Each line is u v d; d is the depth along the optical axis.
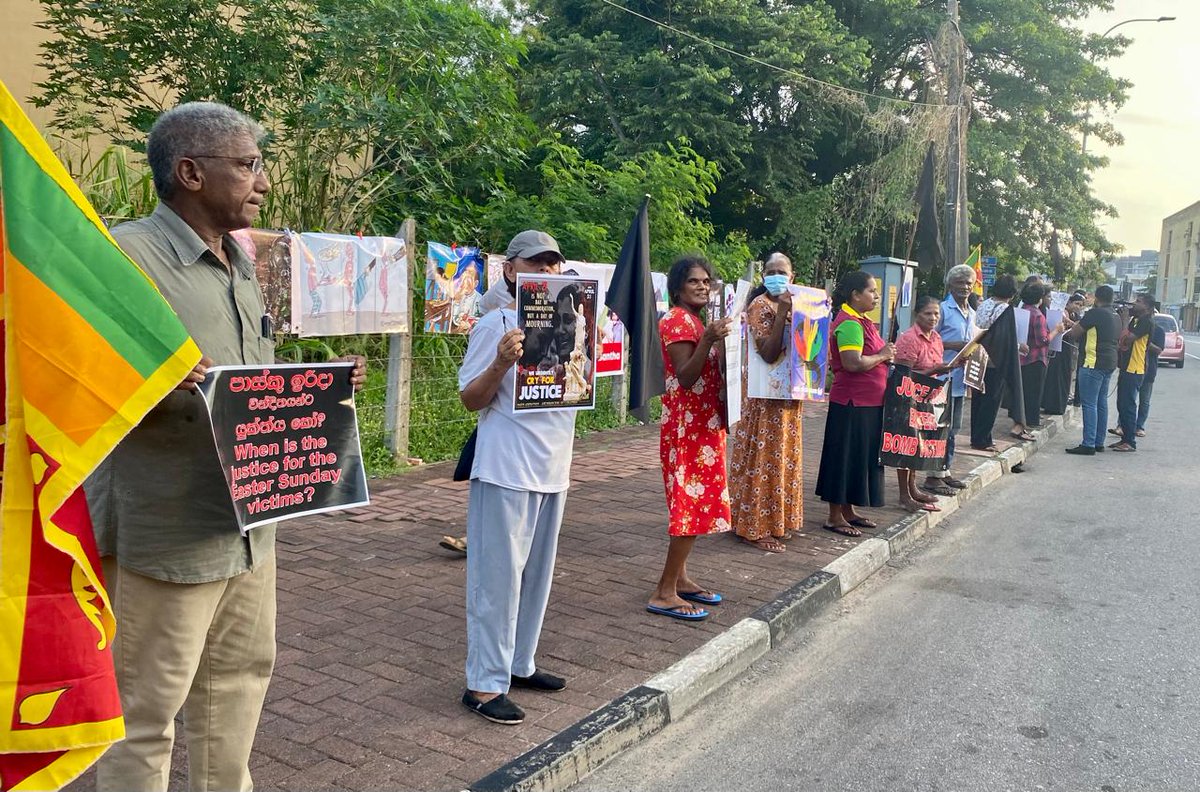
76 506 1.95
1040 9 21.42
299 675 3.79
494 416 3.37
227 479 2.25
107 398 1.92
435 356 8.73
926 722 3.82
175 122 2.25
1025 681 4.25
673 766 3.42
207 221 2.32
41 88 9.14
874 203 18.58
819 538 6.30
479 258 8.20
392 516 6.35
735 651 4.27
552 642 4.29
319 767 3.06
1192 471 9.82
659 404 11.80
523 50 10.59
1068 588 5.70
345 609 4.57
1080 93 21.88
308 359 7.70
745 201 20.83
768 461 5.99
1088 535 7.03
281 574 5.07
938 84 17.22
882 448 6.70
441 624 4.41
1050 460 10.49
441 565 5.33
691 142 16.81
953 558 6.38
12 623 1.86
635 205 11.07
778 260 5.88
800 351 5.73
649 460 8.97
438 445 8.44
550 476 3.43
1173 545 6.74
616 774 3.34
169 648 2.28
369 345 8.70
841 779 3.35
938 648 4.66
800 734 3.70
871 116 18.14
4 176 1.85
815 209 18.56
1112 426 13.50
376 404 8.20
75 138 8.52
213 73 8.62
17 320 1.86
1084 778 3.38
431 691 3.68
